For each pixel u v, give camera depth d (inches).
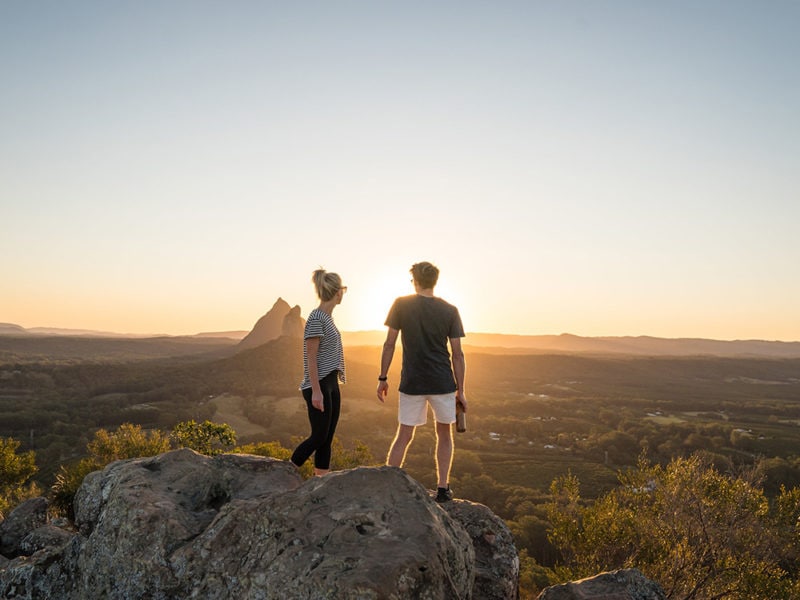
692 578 564.1
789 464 2325.3
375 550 139.4
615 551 609.6
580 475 3388.3
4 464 1082.7
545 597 207.6
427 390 221.8
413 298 228.2
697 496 618.5
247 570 146.2
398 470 179.0
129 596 159.5
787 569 567.2
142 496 183.8
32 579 186.7
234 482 203.2
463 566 161.2
